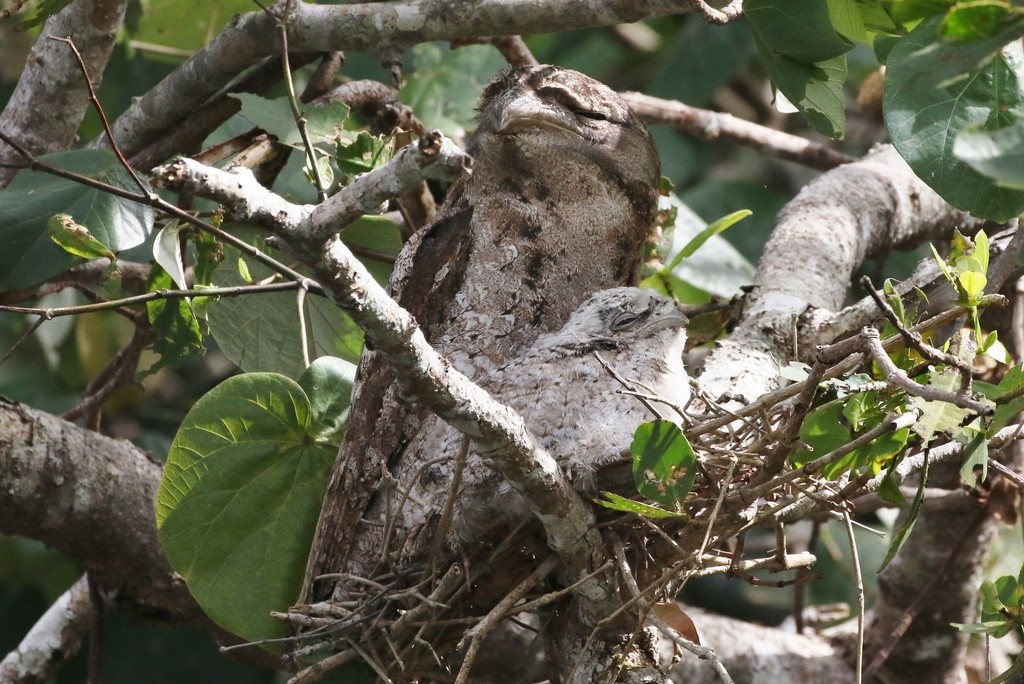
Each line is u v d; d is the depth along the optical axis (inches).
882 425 236.8
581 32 604.4
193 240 301.9
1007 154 178.9
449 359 315.3
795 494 256.8
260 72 379.2
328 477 306.2
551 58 596.7
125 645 455.8
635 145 336.5
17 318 485.1
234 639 383.6
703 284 426.0
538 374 283.1
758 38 299.0
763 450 253.9
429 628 264.4
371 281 214.8
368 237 358.0
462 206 331.0
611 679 261.0
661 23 608.7
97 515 350.0
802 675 394.6
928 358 224.7
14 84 479.8
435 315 319.6
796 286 370.6
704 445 260.8
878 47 284.0
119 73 468.4
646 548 264.1
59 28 356.5
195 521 301.3
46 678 390.6
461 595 269.3
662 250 381.7
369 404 295.6
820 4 284.0
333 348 342.0
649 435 244.8
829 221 406.9
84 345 483.5
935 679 395.5
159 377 508.1
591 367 283.1
